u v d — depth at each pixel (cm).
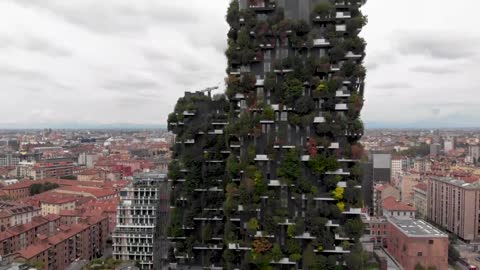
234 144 9125
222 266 10425
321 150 8544
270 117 8438
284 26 8462
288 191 8612
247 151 8712
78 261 16850
